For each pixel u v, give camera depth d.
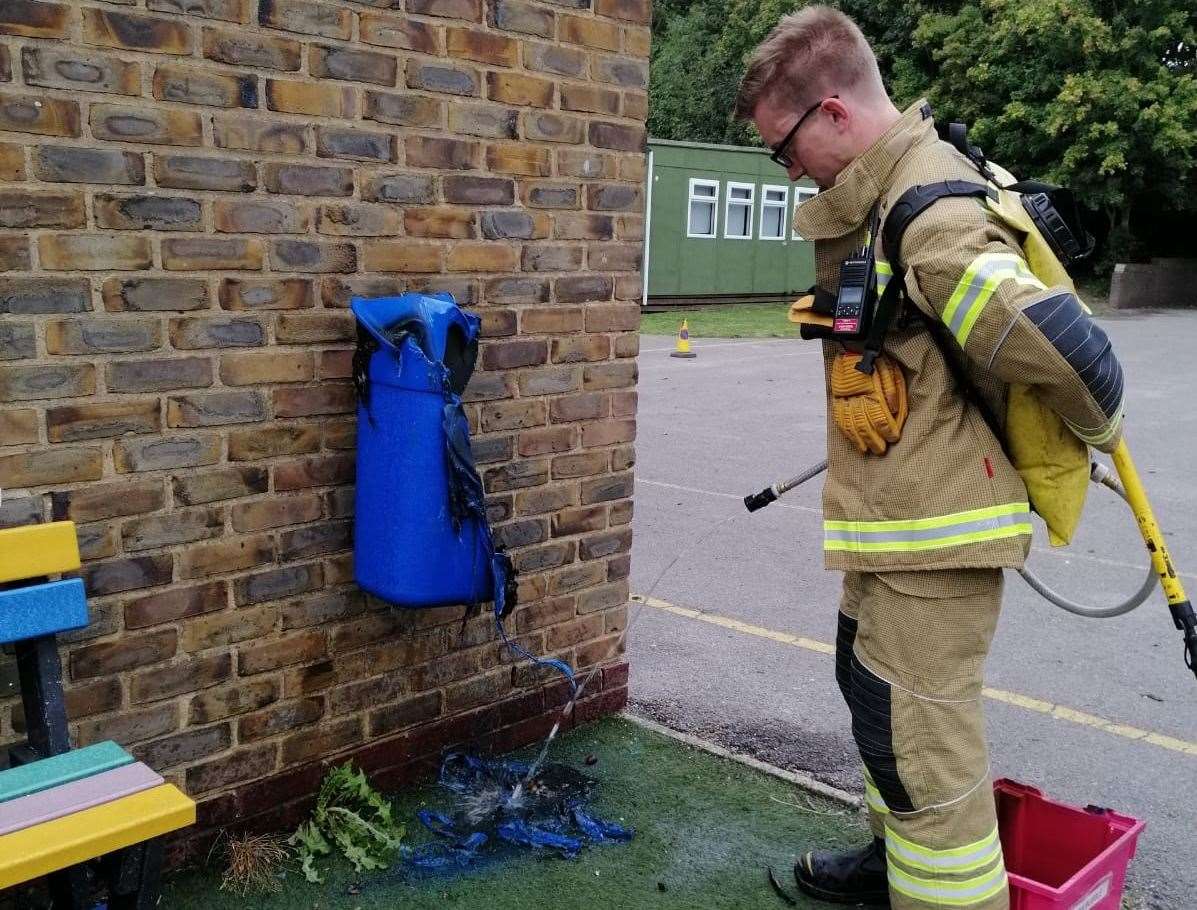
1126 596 5.24
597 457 3.47
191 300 2.47
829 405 2.36
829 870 2.68
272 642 2.76
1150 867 2.92
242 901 2.58
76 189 2.27
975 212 2.03
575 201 3.22
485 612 3.25
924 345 2.14
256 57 2.49
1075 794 3.32
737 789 3.22
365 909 2.57
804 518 6.58
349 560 2.89
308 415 2.73
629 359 3.49
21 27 2.15
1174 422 9.88
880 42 26.44
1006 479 2.15
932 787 2.20
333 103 2.64
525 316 3.16
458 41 2.85
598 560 3.55
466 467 2.66
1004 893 2.24
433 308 2.59
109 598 2.45
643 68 3.33
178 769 2.63
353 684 2.96
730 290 22.22
